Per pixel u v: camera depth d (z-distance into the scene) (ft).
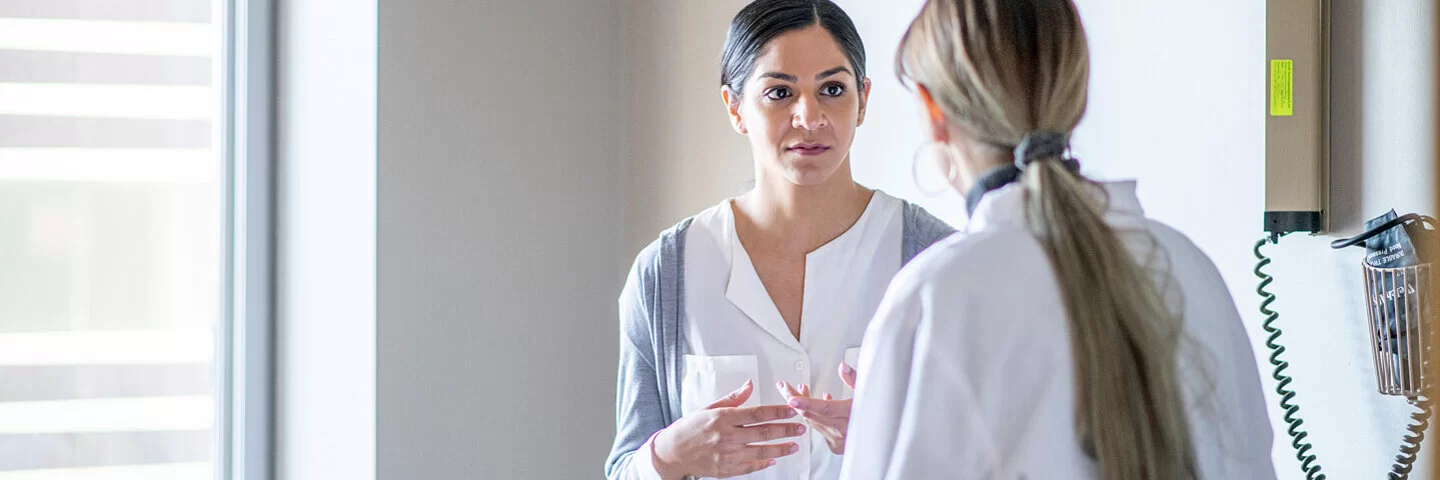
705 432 4.60
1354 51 3.66
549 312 9.14
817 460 5.00
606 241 9.35
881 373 3.19
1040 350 3.00
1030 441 2.99
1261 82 4.03
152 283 9.35
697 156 7.98
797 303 5.10
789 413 4.48
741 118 5.23
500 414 8.96
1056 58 3.18
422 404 8.64
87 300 9.12
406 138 8.54
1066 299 2.98
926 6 3.39
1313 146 3.80
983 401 3.04
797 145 4.92
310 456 9.27
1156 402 2.95
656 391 5.32
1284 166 3.85
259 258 9.63
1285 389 3.96
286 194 9.53
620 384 5.46
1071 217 3.02
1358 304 3.65
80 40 9.03
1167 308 3.03
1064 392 2.97
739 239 5.19
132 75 9.21
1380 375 3.43
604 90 9.30
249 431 9.64
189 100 9.41
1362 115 3.63
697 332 5.16
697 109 7.99
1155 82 4.51
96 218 9.12
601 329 9.35
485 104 8.84
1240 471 3.08
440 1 8.65
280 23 9.57
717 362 5.08
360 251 8.58
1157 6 4.50
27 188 8.88
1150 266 3.05
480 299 8.86
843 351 4.98
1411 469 3.37
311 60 9.18
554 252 9.15
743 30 5.10
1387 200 3.53
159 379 9.39
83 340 9.12
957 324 3.08
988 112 3.20
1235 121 4.14
